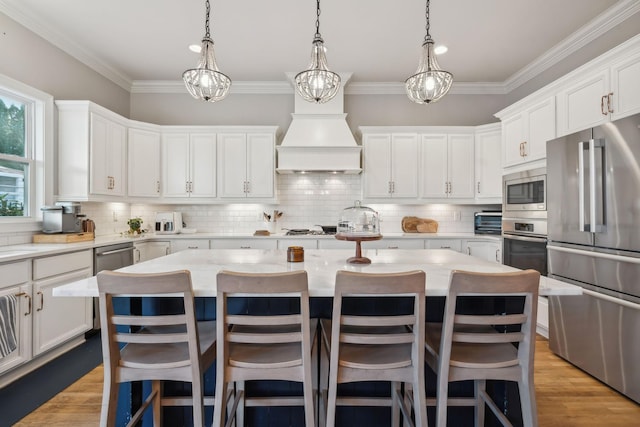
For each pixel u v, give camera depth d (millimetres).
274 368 1245
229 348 1317
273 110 4305
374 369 1251
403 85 4211
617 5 2578
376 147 3980
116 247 3150
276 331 1469
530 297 1220
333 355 1226
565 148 2373
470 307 1646
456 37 3080
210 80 1822
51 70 3004
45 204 2939
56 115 3062
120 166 3537
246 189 3969
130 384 1559
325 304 1688
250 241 3793
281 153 3891
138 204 4219
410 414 1521
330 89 1820
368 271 1605
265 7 2643
